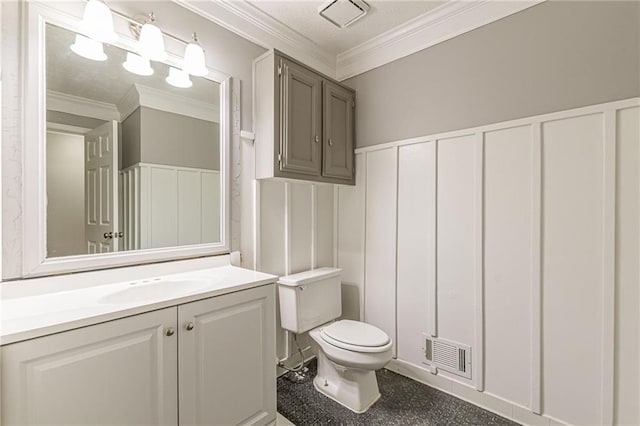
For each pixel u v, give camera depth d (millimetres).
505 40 1660
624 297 1320
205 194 1665
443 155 1903
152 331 1011
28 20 1108
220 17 1732
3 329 779
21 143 1095
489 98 1719
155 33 1329
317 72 2020
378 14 1886
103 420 904
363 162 2332
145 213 1441
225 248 1729
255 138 1890
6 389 755
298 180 1943
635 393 1295
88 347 879
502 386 1659
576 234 1440
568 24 1461
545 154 1530
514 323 1623
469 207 1793
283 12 1854
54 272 1162
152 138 1473
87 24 1178
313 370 2104
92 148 1280
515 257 1621
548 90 1521
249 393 1303
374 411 1682
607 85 1360
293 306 1904
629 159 1310
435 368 1922
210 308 1164
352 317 2402
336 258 2492
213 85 1709
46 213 1152
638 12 1291
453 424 1581
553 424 1494
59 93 1196
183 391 1083
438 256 1921
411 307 2051
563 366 1473
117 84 1362
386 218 2191
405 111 2094
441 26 1910
